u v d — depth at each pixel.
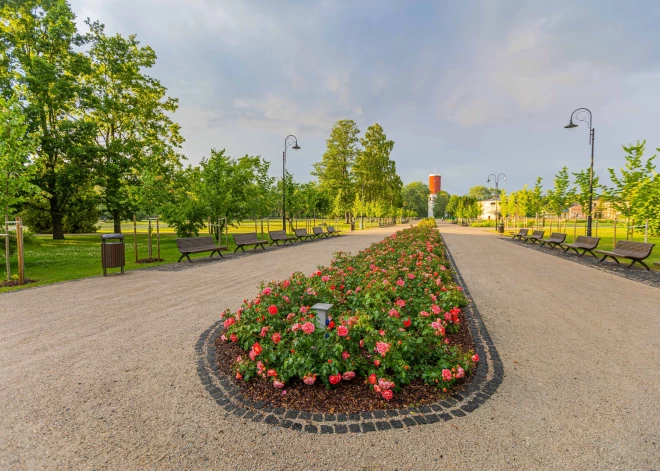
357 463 2.19
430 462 2.20
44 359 3.78
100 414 2.74
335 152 50.44
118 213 22.73
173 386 3.19
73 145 20.98
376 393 3.00
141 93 25.14
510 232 31.58
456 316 4.41
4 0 19.09
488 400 2.96
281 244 18.62
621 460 2.21
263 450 2.32
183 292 7.06
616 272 9.45
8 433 2.50
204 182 16.55
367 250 8.64
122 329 4.78
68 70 21.25
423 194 124.88
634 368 3.59
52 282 8.06
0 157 7.98
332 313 4.06
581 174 17.50
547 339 4.43
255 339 3.62
